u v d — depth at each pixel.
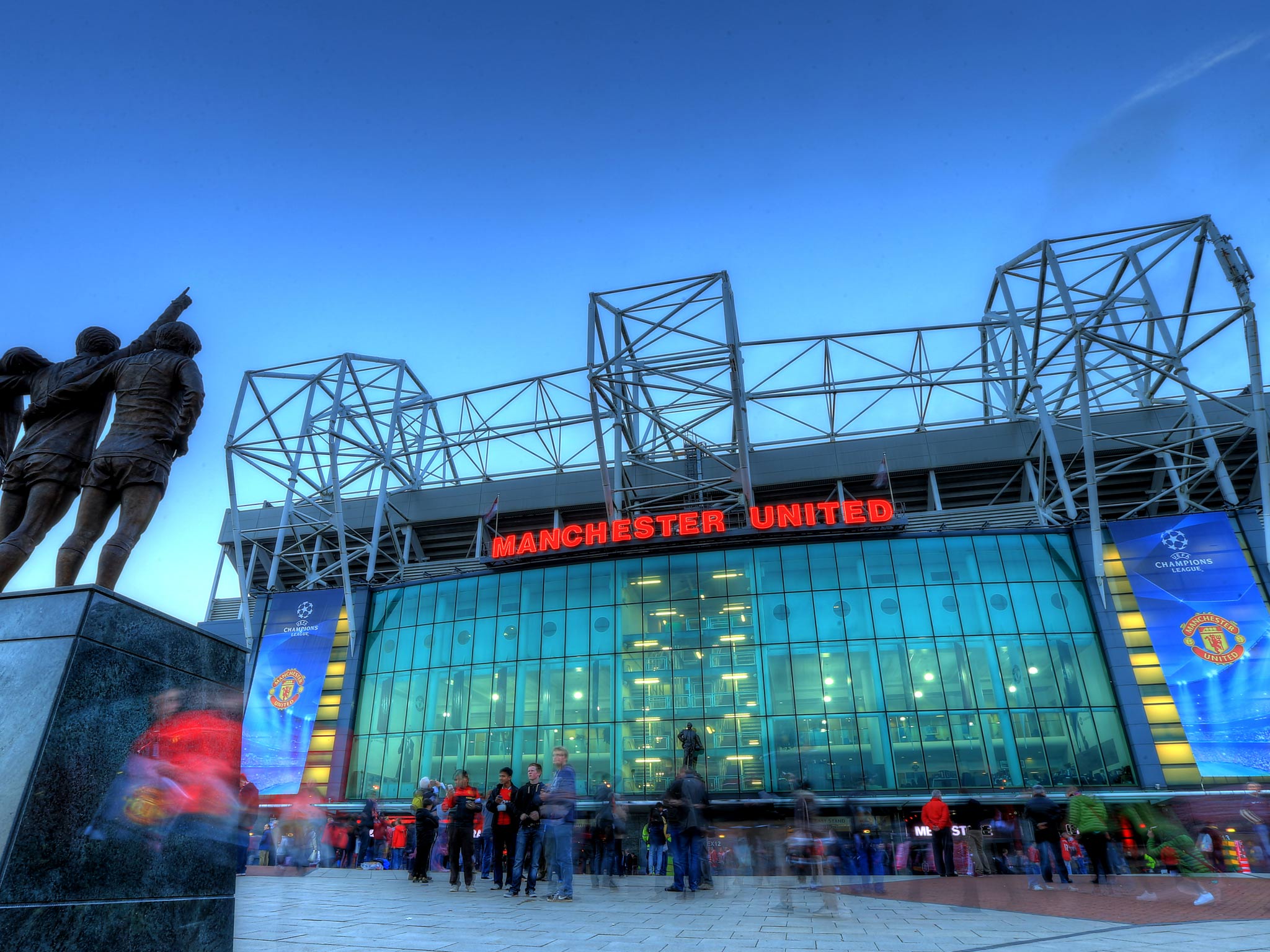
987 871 25.47
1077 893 17.28
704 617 42.44
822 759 38.09
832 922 11.51
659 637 42.47
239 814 6.29
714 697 40.44
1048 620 39.94
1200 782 35.31
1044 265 42.47
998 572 41.28
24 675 5.01
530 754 41.31
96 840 4.93
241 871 22.25
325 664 46.47
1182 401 50.34
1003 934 10.26
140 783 5.37
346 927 9.72
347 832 32.59
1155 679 37.81
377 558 58.19
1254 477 49.31
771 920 11.59
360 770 43.91
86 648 5.13
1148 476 49.78
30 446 6.97
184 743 5.84
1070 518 42.25
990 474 51.44
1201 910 13.62
